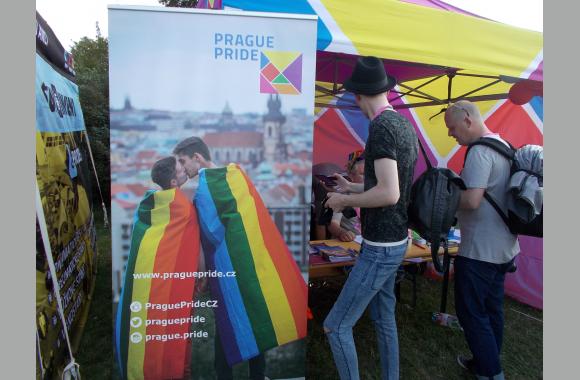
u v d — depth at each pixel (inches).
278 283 82.0
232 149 77.1
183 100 74.6
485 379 93.0
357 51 83.1
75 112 141.2
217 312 80.4
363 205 70.6
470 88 173.5
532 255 150.2
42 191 85.9
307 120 78.5
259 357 83.0
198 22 73.5
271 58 76.3
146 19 72.1
